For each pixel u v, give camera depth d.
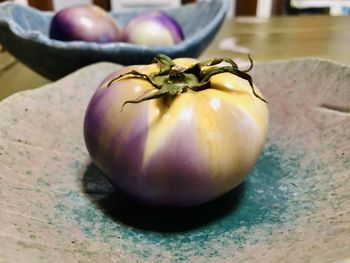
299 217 0.17
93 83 0.24
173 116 0.16
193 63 0.19
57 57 0.27
